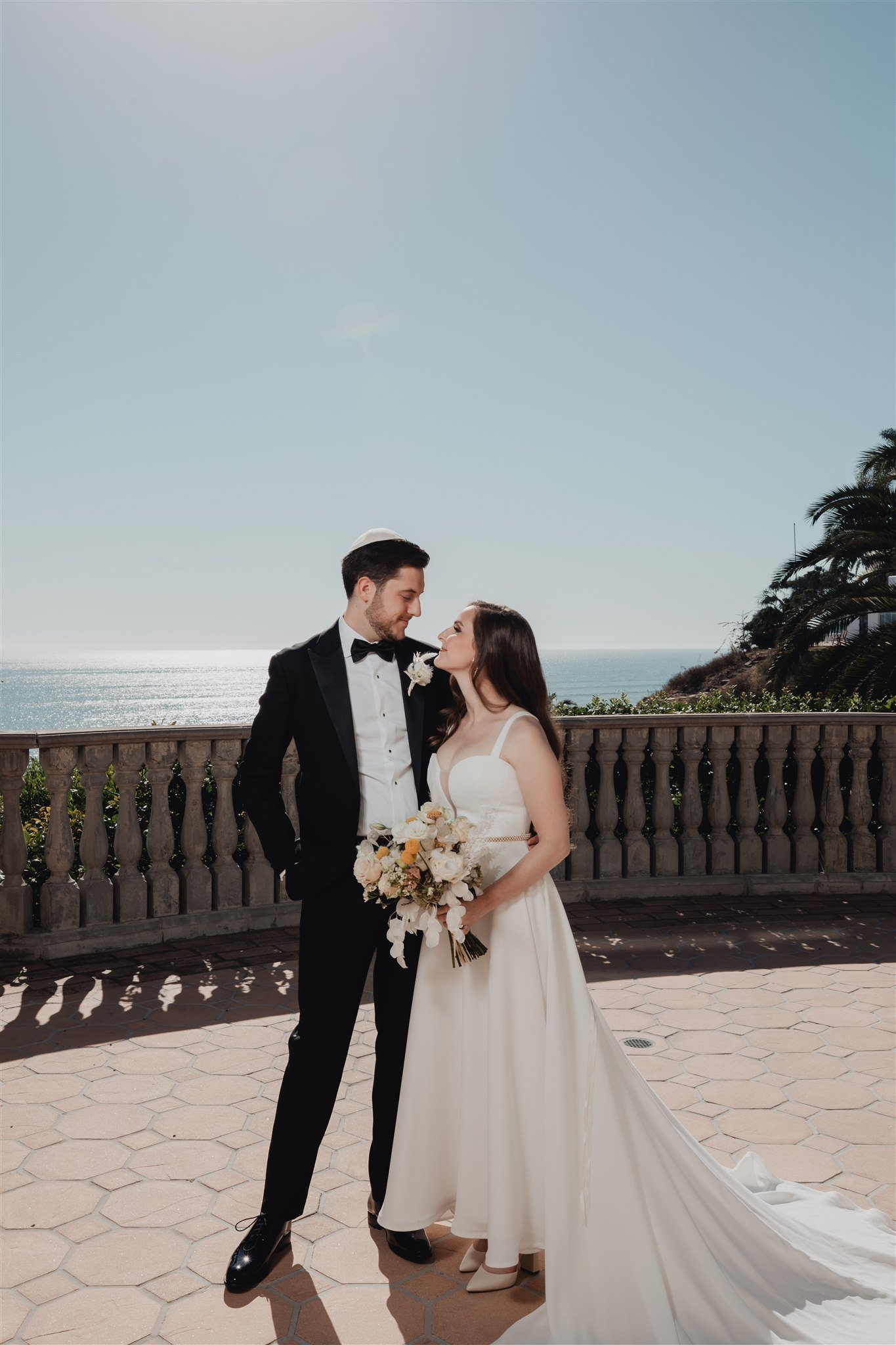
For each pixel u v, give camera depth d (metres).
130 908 5.61
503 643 2.71
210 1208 2.95
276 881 6.04
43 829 6.48
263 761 2.93
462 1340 2.38
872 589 16.94
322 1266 2.71
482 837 2.60
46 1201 2.97
